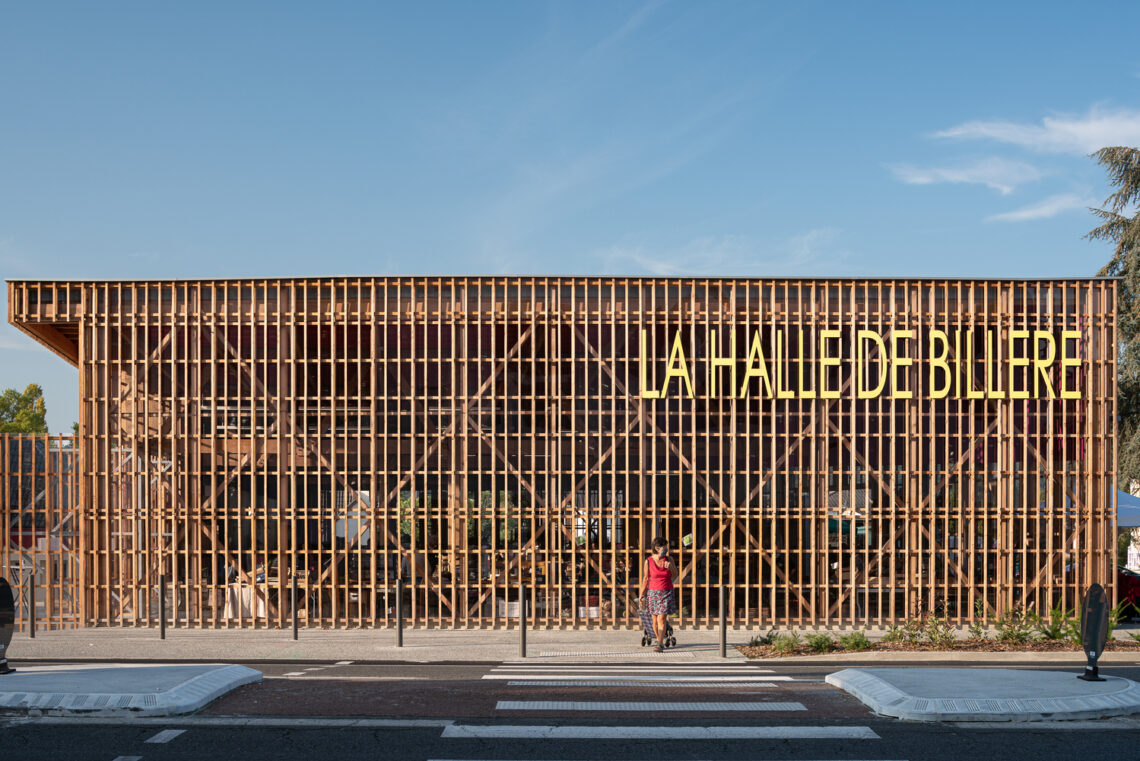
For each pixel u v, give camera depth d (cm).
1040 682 959
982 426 1659
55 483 1655
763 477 1623
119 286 1644
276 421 1638
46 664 1238
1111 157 3244
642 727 809
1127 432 3127
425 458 1616
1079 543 1639
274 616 1627
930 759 713
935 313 1638
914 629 1483
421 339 1652
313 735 769
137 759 693
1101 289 1645
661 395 1619
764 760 710
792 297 1653
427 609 1606
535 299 1638
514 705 898
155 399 1650
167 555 1634
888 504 1648
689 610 1644
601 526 1608
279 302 1641
